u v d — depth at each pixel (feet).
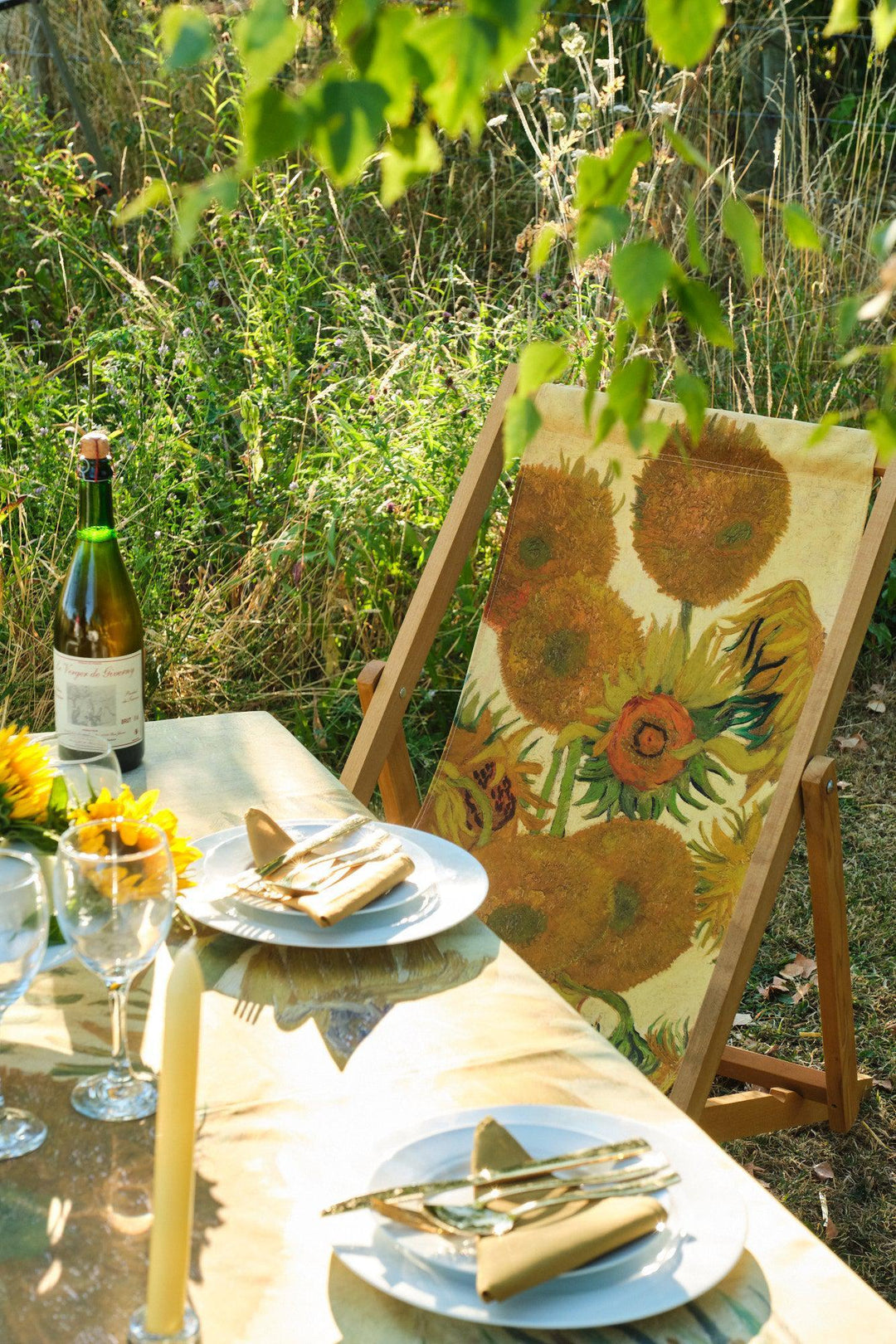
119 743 4.19
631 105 12.80
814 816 4.75
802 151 11.03
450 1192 2.31
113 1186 2.37
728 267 11.41
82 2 12.80
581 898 5.61
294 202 10.96
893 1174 5.95
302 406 9.78
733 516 5.73
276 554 8.74
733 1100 5.21
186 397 9.46
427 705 9.68
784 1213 2.40
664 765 5.67
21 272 10.49
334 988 3.11
